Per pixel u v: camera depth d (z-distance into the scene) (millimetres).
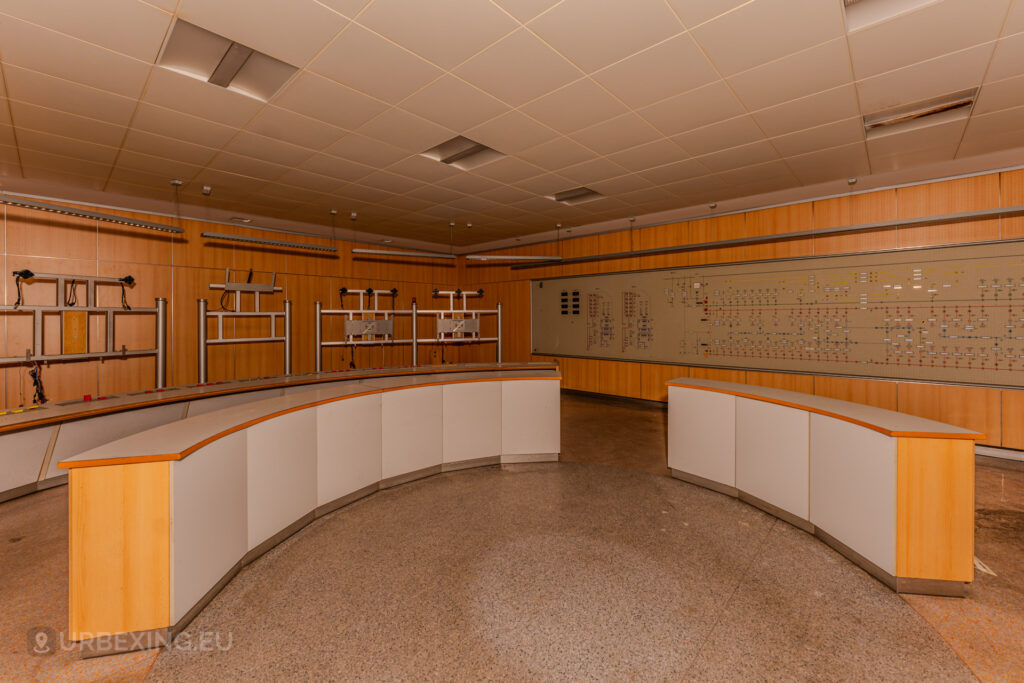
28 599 2186
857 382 5344
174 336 6445
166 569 1851
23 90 3000
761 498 3227
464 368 5508
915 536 2195
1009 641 1857
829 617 2021
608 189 5332
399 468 3754
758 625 1966
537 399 4398
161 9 2246
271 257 7574
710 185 5168
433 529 2934
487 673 1684
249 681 1649
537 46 2596
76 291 5590
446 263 10328
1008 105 3236
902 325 5043
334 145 3986
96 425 3734
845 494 2551
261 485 2564
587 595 2195
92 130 3611
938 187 4797
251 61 2844
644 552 2633
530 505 3340
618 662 1738
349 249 8703
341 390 3484
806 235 5637
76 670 1711
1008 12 2277
